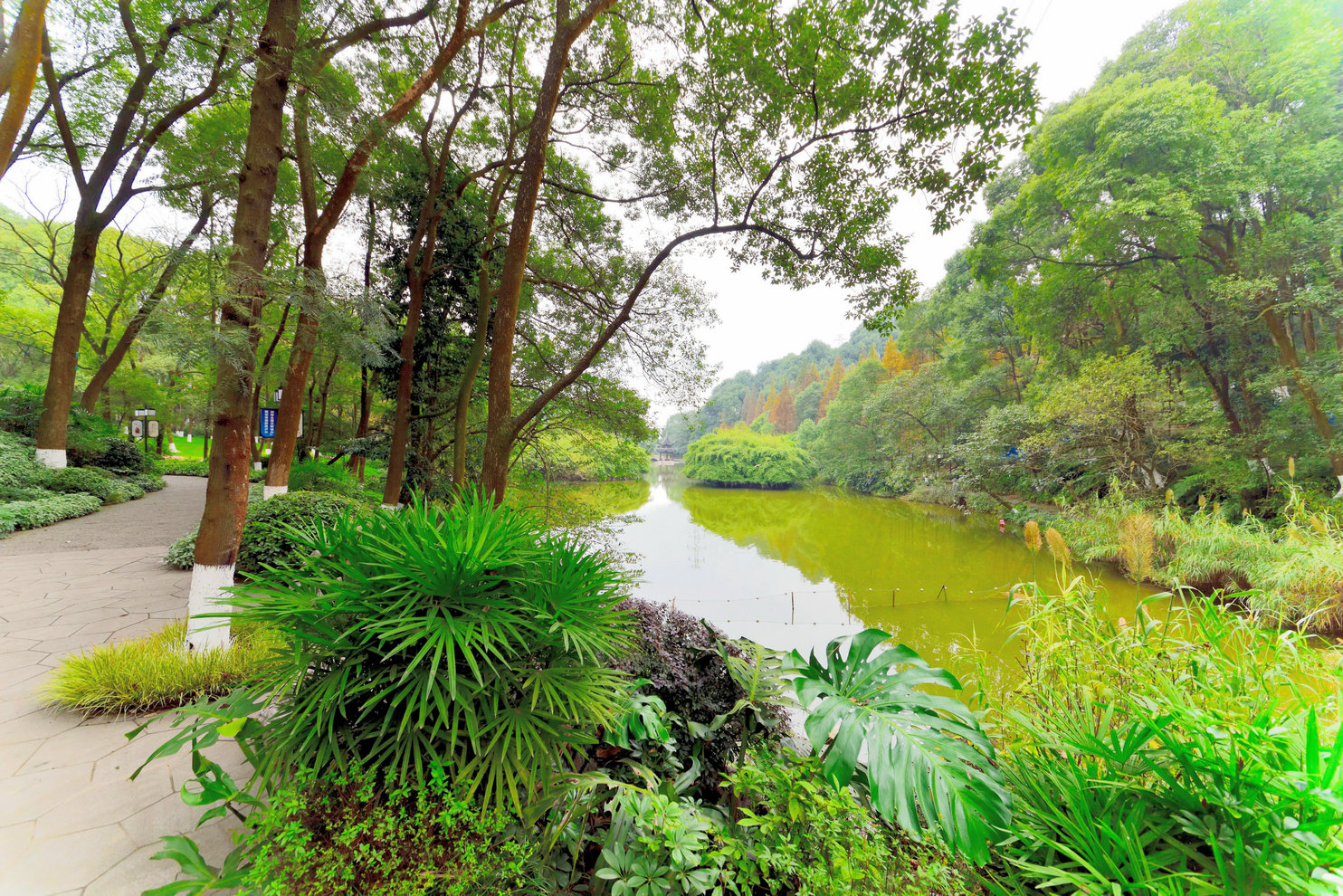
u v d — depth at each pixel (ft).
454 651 3.83
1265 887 3.20
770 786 4.81
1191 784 3.80
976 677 7.28
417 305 21.76
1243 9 32.12
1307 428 28.99
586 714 4.56
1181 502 33.53
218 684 7.98
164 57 15.06
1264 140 28.07
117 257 35.78
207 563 9.42
